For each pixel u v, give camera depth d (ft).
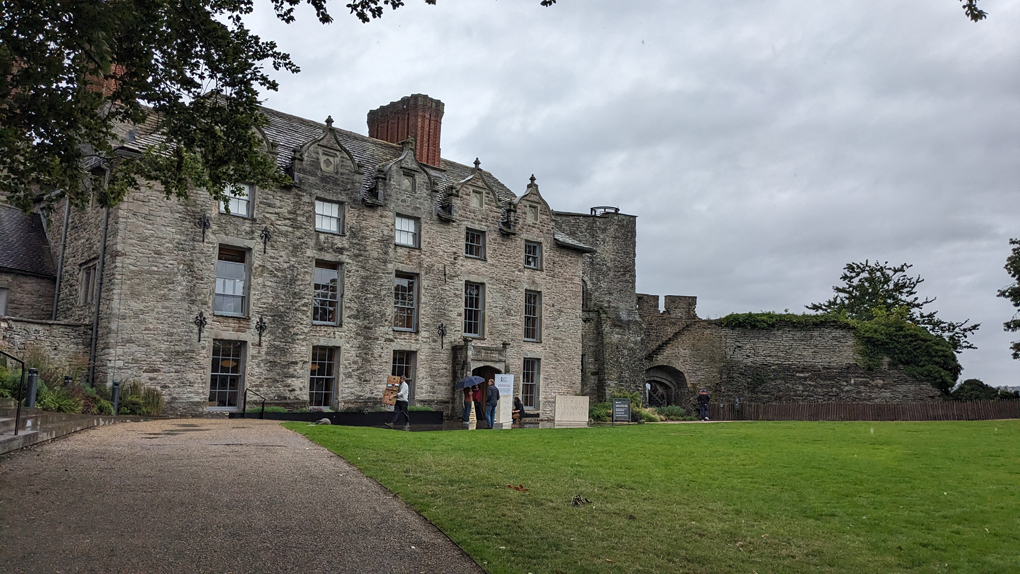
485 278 99.04
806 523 31.68
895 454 53.52
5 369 55.83
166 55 33.53
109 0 28.99
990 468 47.11
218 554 20.88
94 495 26.14
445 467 37.70
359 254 85.76
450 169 110.32
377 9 34.01
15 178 32.01
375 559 21.99
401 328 89.45
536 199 107.45
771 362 140.56
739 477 41.81
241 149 36.86
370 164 95.14
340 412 81.20
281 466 34.55
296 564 20.79
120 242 68.13
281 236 79.15
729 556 25.80
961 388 135.23
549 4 31.83
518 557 23.49
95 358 68.33
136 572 18.97
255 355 76.28
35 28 27.22
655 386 147.64
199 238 73.10
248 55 35.50
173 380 70.23
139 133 73.31
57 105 28.78
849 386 136.98
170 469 32.01
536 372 105.29
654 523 29.43
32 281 78.59
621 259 130.52
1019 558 27.25
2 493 25.53
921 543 29.14
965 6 29.68
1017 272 126.00
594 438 60.64
